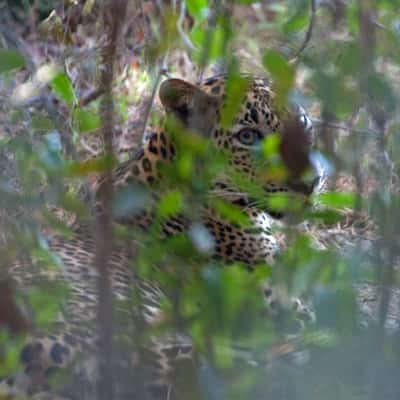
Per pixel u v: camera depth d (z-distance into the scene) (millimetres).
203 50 5711
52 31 14359
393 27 7207
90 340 7062
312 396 5562
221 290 5398
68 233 5973
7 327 5133
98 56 12219
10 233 5914
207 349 5500
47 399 6527
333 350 5531
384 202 5668
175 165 5965
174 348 7164
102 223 4949
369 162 8344
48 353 6934
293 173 5152
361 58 5211
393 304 8219
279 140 5289
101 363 5055
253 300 5477
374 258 5652
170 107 10625
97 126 7574
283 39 7152
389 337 5586
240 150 10898
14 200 5766
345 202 6105
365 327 5844
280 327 5855
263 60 5316
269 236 11312
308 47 6477
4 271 5777
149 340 6250
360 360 5477
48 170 5812
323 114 5379
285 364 5828
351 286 5574
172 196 5781
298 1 6922
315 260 5660
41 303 5648
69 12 13812
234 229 11102
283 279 5664
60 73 7449
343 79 5242
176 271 5809
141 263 5746
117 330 5719
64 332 7070
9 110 10398
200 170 5762
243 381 5535
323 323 5414
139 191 5199
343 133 7582
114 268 8625
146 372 5938
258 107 10945
